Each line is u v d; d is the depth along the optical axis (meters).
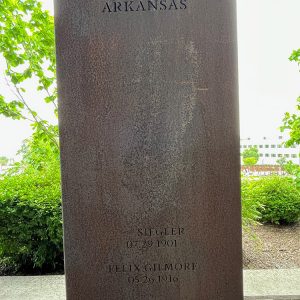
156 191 2.27
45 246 5.02
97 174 2.27
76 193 2.27
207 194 2.27
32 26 4.99
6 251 5.14
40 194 5.16
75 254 2.29
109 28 2.20
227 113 2.25
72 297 2.30
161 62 2.22
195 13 2.20
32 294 3.83
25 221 4.96
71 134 2.25
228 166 2.27
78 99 2.24
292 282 4.00
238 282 2.31
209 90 2.24
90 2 2.19
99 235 2.28
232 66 2.24
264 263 5.59
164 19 2.20
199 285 2.29
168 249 2.28
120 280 2.29
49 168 6.02
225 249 2.29
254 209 5.91
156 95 2.23
